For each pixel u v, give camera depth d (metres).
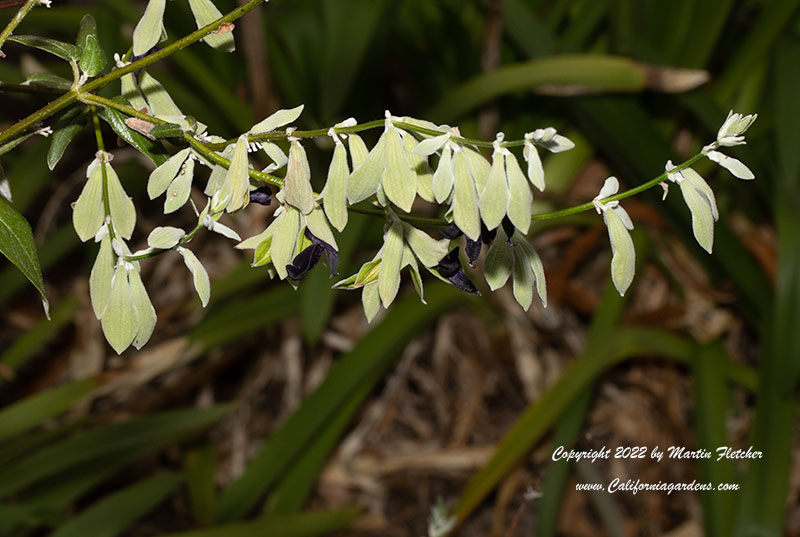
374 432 1.16
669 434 1.11
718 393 0.87
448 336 1.12
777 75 0.89
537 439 0.85
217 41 0.51
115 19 0.95
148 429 0.80
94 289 0.49
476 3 0.99
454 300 0.92
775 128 0.92
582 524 1.12
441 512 0.63
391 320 0.88
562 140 0.47
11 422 0.77
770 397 0.84
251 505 0.83
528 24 0.88
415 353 1.10
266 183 0.49
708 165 1.00
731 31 1.06
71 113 0.50
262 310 0.90
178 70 1.02
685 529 1.09
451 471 1.11
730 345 1.13
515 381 1.13
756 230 1.05
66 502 0.82
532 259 0.49
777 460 0.80
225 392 1.19
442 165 0.47
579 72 0.81
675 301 1.08
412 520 1.12
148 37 0.50
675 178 0.47
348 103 0.94
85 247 1.11
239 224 1.10
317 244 0.48
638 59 0.89
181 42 0.48
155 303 1.17
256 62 0.89
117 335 0.49
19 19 0.49
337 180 0.48
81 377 1.05
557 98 0.98
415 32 1.03
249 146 0.48
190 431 0.83
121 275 0.49
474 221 0.47
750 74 1.02
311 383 1.12
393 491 1.14
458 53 1.02
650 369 1.11
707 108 0.88
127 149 0.97
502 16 0.87
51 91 0.50
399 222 0.49
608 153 0.93
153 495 0.82
